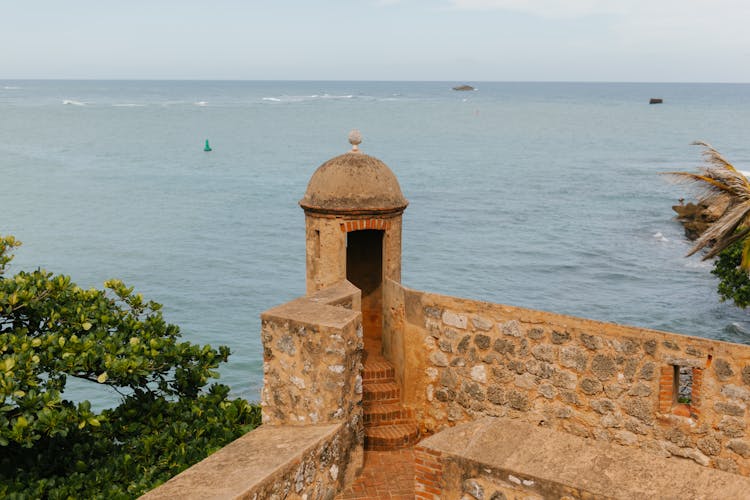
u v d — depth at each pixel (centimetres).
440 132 16575
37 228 6272
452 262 5588
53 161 10675
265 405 991
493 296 4834
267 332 971
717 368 848
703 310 4556
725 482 581
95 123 17862
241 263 5372
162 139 14275
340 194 1312
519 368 1007
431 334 1098
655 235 6481
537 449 638
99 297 1306
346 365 925
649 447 904
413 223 6869
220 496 737
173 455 1117
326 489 906
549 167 10806
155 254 5550
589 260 5691
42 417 994
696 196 1878
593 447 637
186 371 1291
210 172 9950
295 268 5288
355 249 1547
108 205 7394
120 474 1070
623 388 917
